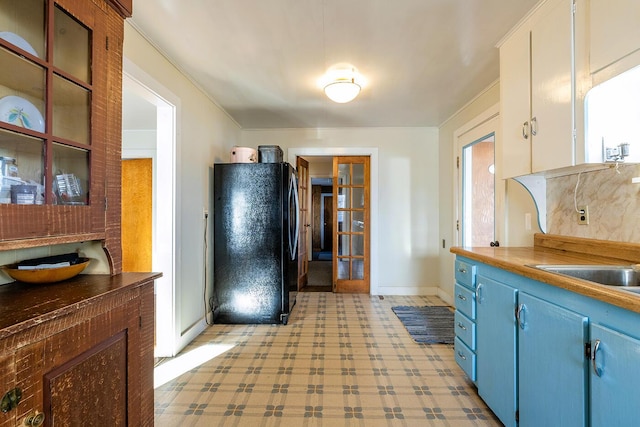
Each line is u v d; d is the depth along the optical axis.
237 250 3.00
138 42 1.88
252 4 1.63
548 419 1.18
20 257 1.10
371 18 1.75
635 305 0.82
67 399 0.81
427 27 1.84
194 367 2.15
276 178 2.99
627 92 1.31
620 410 0.87
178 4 1.62
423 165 4.08
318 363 2.21
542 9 1.61
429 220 4.08
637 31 1.14
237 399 1.79
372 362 2.23
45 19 0.91
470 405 1.74
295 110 3.39
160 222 2.30
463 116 3.28
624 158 1.32
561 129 1.49
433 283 4.09
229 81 2.62
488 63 2.30
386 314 3.29
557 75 1.51
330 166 6.80
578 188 1.75
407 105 3.21
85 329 0.88
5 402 0.67
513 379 1.40
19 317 0.73
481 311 1.69
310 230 7.25
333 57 2.21
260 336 2.69
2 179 0.85
